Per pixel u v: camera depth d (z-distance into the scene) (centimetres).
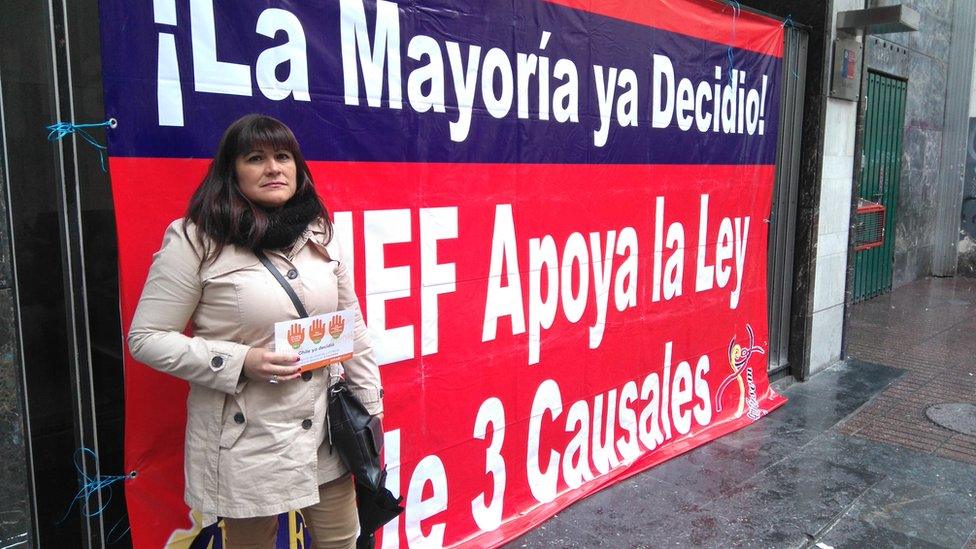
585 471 378
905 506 362
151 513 218
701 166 439
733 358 486
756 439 449
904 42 925
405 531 295
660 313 419
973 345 689
